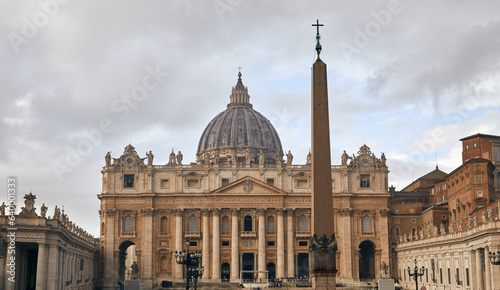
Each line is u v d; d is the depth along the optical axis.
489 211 83.44
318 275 46.88
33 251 100.25
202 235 147.88
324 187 47.69
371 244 150.25
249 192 148.25
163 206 148.62
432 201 154.62
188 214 149.25
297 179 150.12
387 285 115.12
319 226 47.53
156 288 128.50
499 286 78.75
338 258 147.00
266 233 148.50
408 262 135.25
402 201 156.00
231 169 150.25
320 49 49.97
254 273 147.88
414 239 133.38
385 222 148.25
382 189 149.88
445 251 105.19
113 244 146.38
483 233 81.62
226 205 147.88
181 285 136.25
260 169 150.25
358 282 143.62
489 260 81.06
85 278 126.12
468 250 92.06
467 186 121.94
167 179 149.88
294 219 148.88
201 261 141.38
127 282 117.50
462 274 95.88
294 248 147.62
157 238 147.62
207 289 128.88
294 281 140.62
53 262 87.19
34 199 86.25
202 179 149.88
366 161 150.88
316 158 47.94
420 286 122.81
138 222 148.12
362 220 149.12
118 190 149.12
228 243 148.12
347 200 148.50
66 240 98.19
